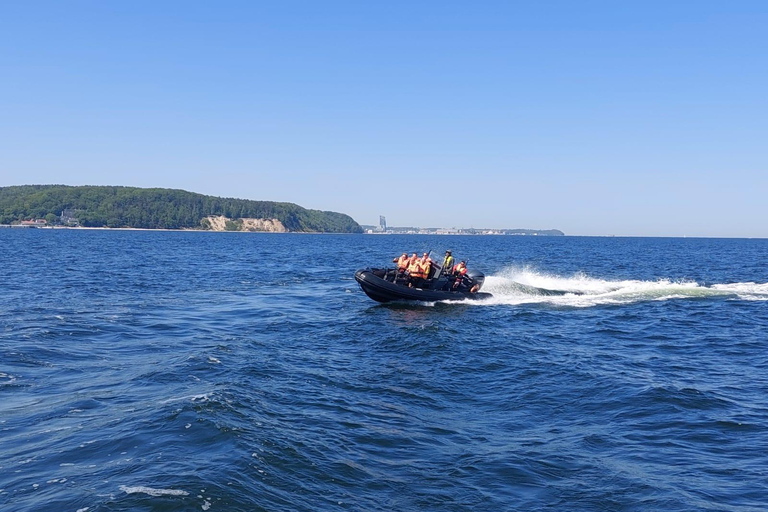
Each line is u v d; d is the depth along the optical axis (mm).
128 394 9680
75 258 45188
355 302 22625
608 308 21609
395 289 21000
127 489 6227
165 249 65312
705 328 17688
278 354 13273
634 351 14359
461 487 6879
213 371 11297
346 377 11484
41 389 9945
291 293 25703
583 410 9703
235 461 6988
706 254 73938
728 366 12844
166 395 9602
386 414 9352
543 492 6793
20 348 12781
